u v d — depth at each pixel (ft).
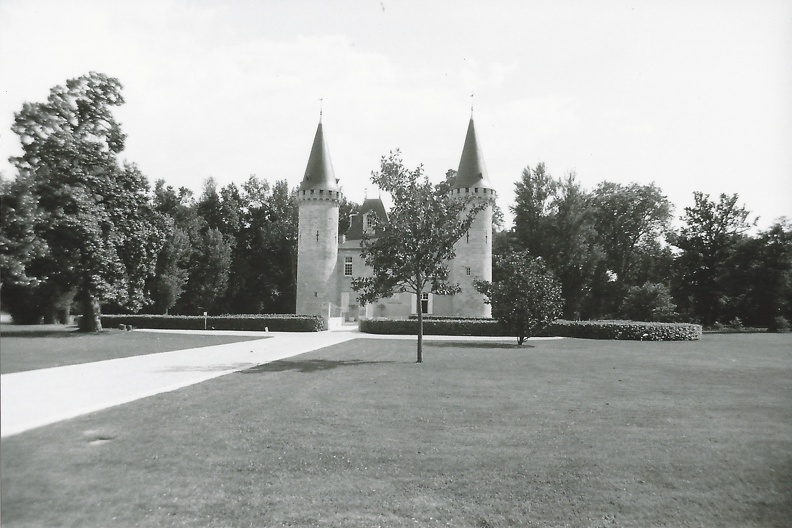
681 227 178.29
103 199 76.74
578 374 56.03
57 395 37.06
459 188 165.07
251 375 51.90
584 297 201.26
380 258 69.31
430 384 48.16
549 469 26.03
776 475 25.36
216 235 201.05
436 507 22.03
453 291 70.03
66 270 47.62
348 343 97.40
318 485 23.97
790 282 148.25
